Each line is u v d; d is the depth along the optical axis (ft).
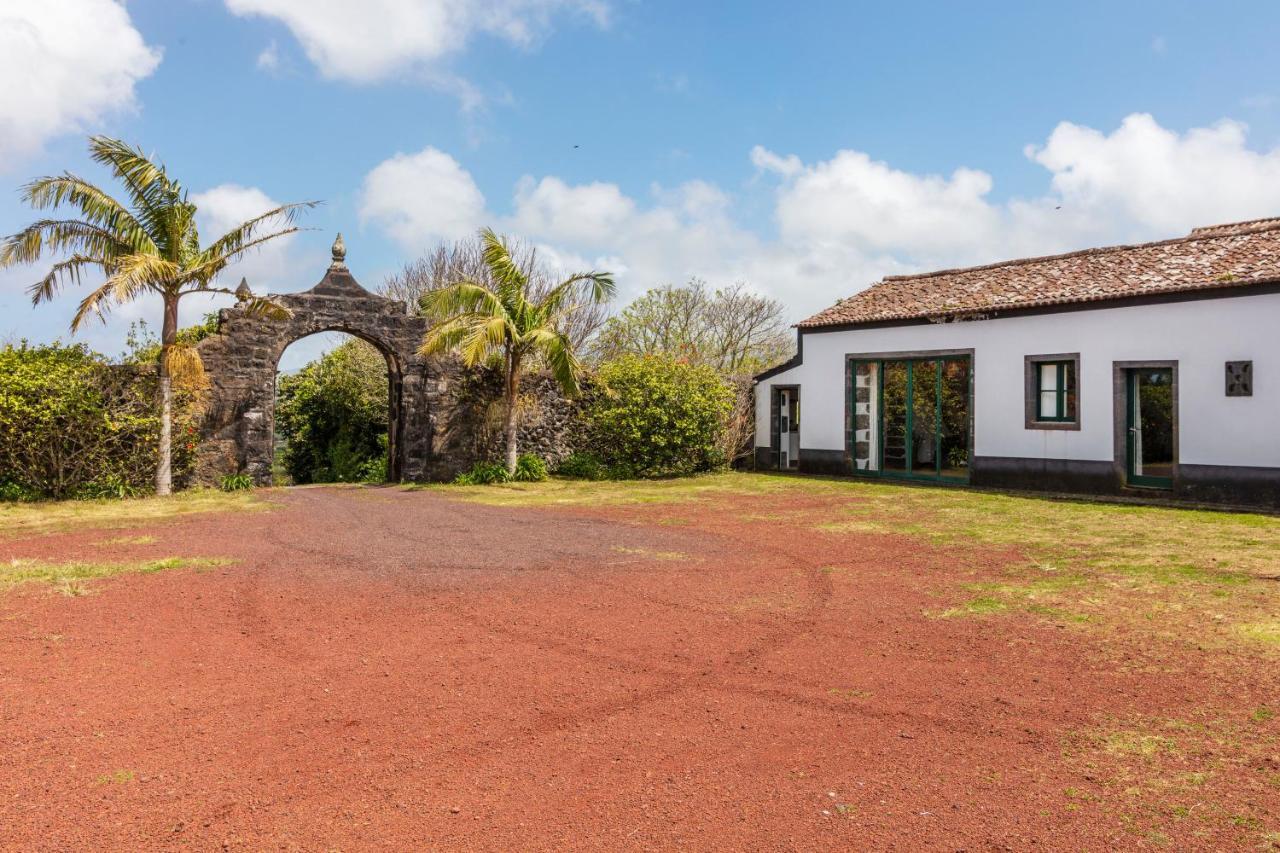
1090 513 38.32
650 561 26.78
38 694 14.35
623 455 60.75
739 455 65.46
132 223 44.34
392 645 17.37
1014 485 49.26
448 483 57.16
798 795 10.86
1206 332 41.52
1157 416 51.01
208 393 51.29
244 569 25.18
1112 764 11.71
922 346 53.93
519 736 12.75
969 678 15.34
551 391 62.44
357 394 71.56
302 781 11.20
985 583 23.34
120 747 12.23
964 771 11.55
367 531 33.37
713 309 103.86
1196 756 11.91
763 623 19.13
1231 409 40.68
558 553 28.25
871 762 11.85
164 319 46.19
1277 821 10.05
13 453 43.65
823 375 60.03
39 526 34.40
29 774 11.33
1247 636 17.72
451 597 21.62
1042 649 17.02
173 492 48.49
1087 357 45.98
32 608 20.12
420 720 13.35
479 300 53.06
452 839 9.74
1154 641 17.48
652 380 59.93
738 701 14.25
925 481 54.44
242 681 15.11
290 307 54.08
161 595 21.59
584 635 18.13
